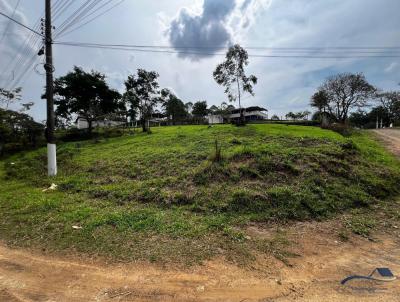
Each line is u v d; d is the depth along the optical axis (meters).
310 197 7.51
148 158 12.33
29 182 12.01
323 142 13.04
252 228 6.06
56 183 10.77
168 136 18.48
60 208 7.54
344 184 8.71
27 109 28.12
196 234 5.58
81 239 5.48
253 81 25.16
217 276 4.13
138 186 8.95
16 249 5.22
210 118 47.06
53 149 12.91
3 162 19.95
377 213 7.32
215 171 9.01
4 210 7.74
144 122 27.34
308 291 3.78
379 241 5.68
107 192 8.84
